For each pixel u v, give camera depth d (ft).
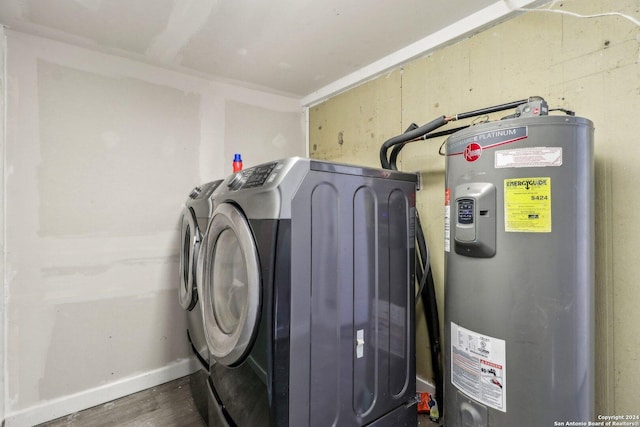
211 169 7.86
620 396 3.91
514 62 4.93
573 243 3.23
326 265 3.74
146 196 6.89
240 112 8.39
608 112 4.01
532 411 3.25
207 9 5.07
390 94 6.97
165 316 7.05
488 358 3.50
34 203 5.71
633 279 3.82
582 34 4.23
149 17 5.25
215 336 4.24
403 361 4.74
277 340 3.30
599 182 4.08
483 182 3.52
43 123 5.79
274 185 3.37
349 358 4.00
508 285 3.36
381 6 5.04
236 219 3.77
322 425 3.72
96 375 6.26
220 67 7.17
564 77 4.40
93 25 5.45
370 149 7.51
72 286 6.06
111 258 6.46
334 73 7.63
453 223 3.91
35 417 5.63
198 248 5.61
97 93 6.34
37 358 5.72
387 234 4.49
